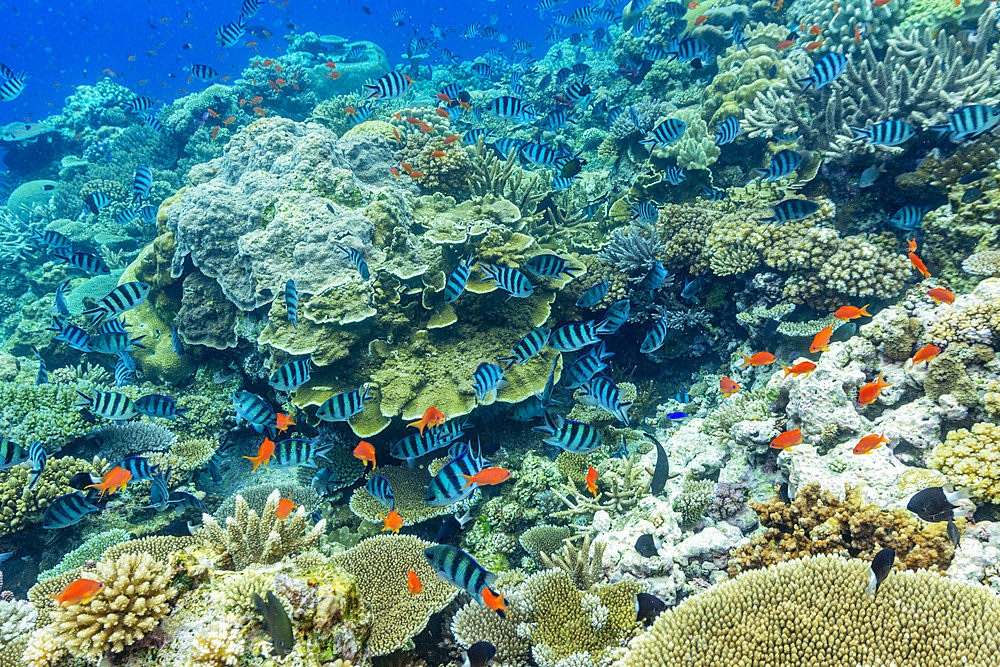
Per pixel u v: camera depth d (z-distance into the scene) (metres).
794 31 11.46
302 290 7.58
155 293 10.34
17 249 14.01
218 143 17.02
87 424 8.03
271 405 9.16
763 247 7.70
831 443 5.47
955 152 7.12
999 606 3.21
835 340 6.53
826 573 3.65
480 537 6.44
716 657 3.38
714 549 4.98
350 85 20.91
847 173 8.11
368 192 8.91
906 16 9.52
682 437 7.30
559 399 8.26
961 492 3.94
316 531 4.37
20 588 6.62
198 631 3.06
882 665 3.14
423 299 7.89
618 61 16.22
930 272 6.96
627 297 8.78
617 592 4.65
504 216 9.08
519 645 4.39
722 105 10.56
